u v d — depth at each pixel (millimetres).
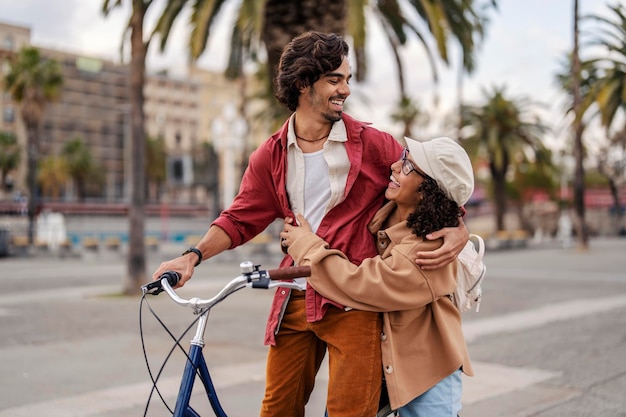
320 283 2270
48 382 5410
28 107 43406
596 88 18922
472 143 34312
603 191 53219
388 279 2219
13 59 45625
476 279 2486
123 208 53031
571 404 4605
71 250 29234
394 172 2328
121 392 5086
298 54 2354
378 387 2297
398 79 14633
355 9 10008
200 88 103625
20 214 48219
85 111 90062
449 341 2307
